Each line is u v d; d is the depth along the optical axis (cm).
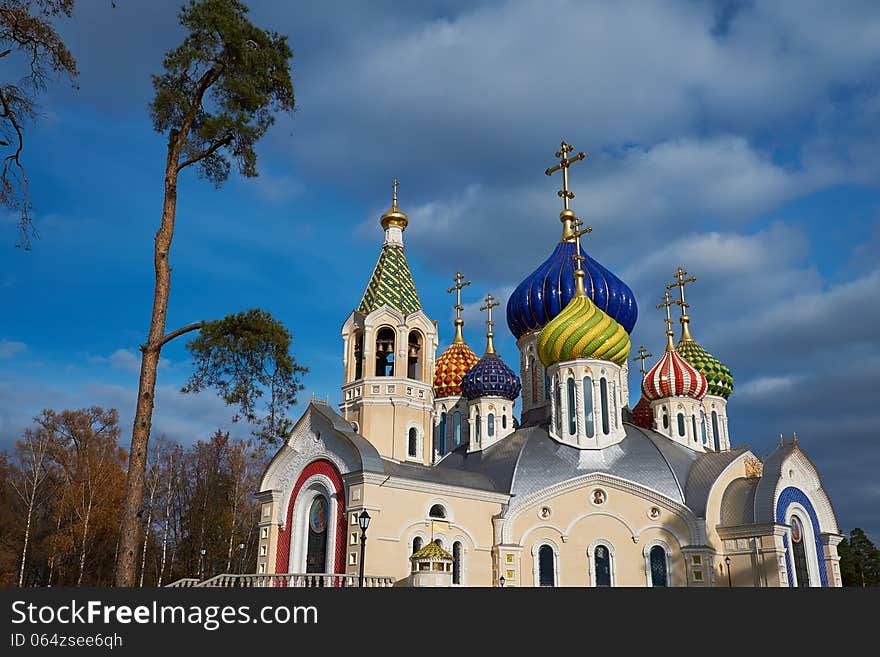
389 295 6259
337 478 4831
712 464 5369
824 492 5469
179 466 9375
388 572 4503
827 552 5412
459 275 7869
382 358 6231
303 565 4938
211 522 8519
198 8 3059
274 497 5169
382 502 4597
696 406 6769
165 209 3077
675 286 7962
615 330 5741
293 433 5181
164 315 2967
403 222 6706
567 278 6353
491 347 6938
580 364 5650
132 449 2788
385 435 5859
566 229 6725
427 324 6266
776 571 4812
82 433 8156
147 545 8338
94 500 7512
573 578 5003
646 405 7506
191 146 3212
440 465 6250
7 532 7719
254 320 2922
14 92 2567
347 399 6084
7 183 2536
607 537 5078
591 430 5512
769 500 4975
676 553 4984
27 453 7962
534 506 5153
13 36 2536
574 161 6919
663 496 5094
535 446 5578
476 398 6309
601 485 5184
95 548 7638
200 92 3164
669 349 6938
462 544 4903
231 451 9306
